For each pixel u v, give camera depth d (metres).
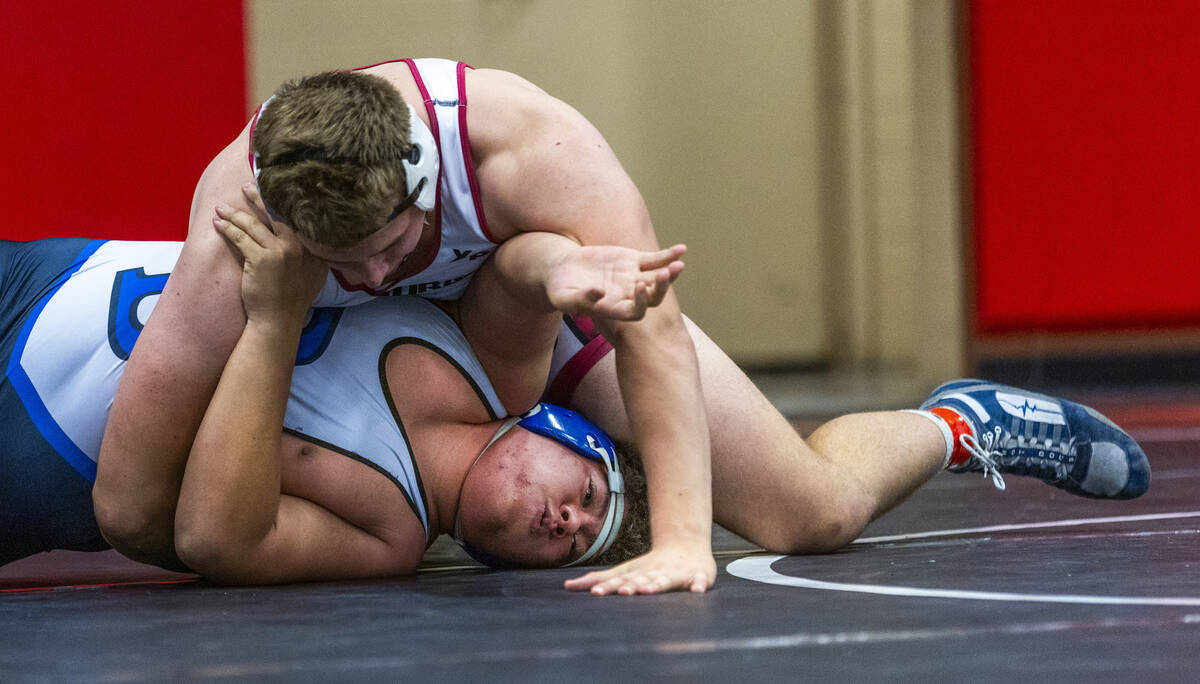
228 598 5.54
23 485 6.36
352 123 5.02
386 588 5.76
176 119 17.19
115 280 6.56
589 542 6.44
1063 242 23.89
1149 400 20.83
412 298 6.43
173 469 5.93
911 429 7.25
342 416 6.16
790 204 29.78
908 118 29.11
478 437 6.48
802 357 30.02
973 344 24.28
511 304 6.08
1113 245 23.75
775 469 6.58
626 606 4.93
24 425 6.35
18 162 16.31
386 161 5.04
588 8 28.61
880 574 5.75
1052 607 4.71
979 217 24.17
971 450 7.48
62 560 7.98
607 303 4.79
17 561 7.90
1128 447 8.05
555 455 6.36
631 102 29.11
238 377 5.69
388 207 5.09
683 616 4.67
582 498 6.38
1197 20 23.20
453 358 6.41
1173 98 23.36
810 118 29.70
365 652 4.18
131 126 16.94
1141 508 8.59
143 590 5.99
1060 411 7.91
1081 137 23.67
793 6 29.52
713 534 8.32
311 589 5.80
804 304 29.94
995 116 23.91
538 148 5.56
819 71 29.64
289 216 5.10
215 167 5.88
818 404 21.48
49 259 6.70
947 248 24.16
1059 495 9.70
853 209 29.58
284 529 5.93
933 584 5.37
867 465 6.95
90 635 4.67
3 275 6.67
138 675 3.94
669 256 4.76
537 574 6.18
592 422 6.77
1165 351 23.78
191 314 5.73
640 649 4.11
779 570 6.02
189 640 4.50
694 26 29.33
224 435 5.68
